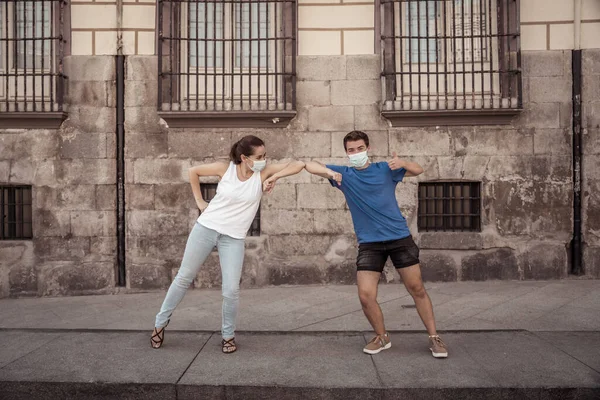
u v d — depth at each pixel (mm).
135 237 6523
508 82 6398
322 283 6547
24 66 6449
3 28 6578
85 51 6543
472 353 3992
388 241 3889
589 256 6441
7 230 6672
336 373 3652
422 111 6281
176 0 6414
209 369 3760
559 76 6441
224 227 3998
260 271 6527
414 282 3898
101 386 3539
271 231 6539
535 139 6449
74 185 6504
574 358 3846
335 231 6551
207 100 6609
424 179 6504
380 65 6512
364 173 3893
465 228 6656
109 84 6527
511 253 6480
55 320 5285
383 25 6441
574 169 6457
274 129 6543
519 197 6469
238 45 6707
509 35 6285
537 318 4898
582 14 6441
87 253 6512
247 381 3533
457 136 6484
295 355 4031
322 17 6582
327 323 4941
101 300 6160
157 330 4207
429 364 3785
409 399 3385
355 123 6539
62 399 3543
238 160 4023
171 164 6535
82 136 6508
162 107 6402
